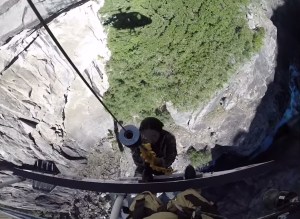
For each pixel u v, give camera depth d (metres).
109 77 32.81
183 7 32.50
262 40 33.94
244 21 33.44
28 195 38.91
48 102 33.38
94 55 31.67
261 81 35.12
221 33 33.12
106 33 31.23
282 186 32.12
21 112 34.03
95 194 37.12
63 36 29.69
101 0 30.06
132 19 31.11
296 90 38.06
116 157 35.12
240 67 33.69
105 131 34.56
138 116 33.72
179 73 33.09
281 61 36.03
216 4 32.91
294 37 35.97
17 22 27.69
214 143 36.00
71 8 28.84
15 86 31.92
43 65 30.89
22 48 29.45
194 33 32.84
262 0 34.50
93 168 35.84
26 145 36.44
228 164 37.59
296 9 35.41
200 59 33.09
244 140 36.12
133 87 33.03
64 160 36.62
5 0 26.45
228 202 32.03
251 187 32.31
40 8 27.62
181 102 33.41
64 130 34.78
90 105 33.50
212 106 34.16
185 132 34.88
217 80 33.41
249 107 35.47
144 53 32.28
